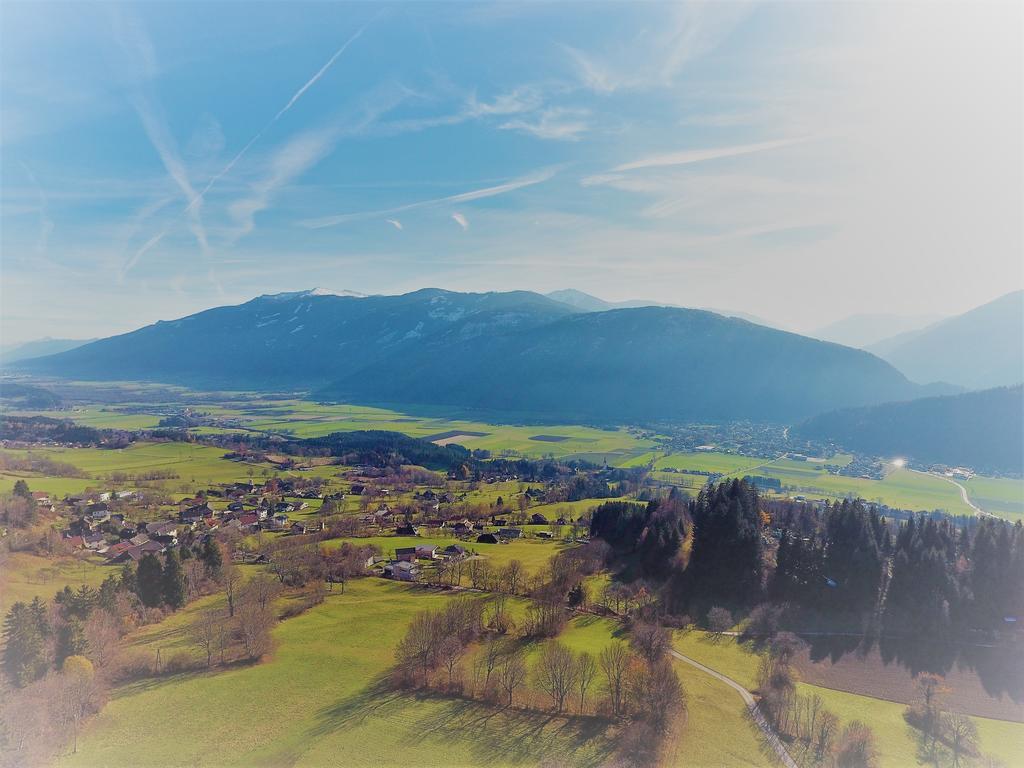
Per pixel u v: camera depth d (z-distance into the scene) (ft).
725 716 312.50
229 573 519.60
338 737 286.66
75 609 385.70
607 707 308.40
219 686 334.85
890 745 301.02
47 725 281.13
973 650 398.01
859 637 418.72
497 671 341.62
